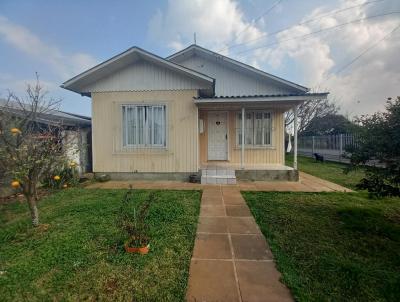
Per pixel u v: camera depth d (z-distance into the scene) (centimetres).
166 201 569
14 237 378
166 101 855
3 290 252
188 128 855
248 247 346
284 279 264
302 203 552
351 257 311
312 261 300
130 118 870
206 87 849
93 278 267
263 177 841
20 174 385
